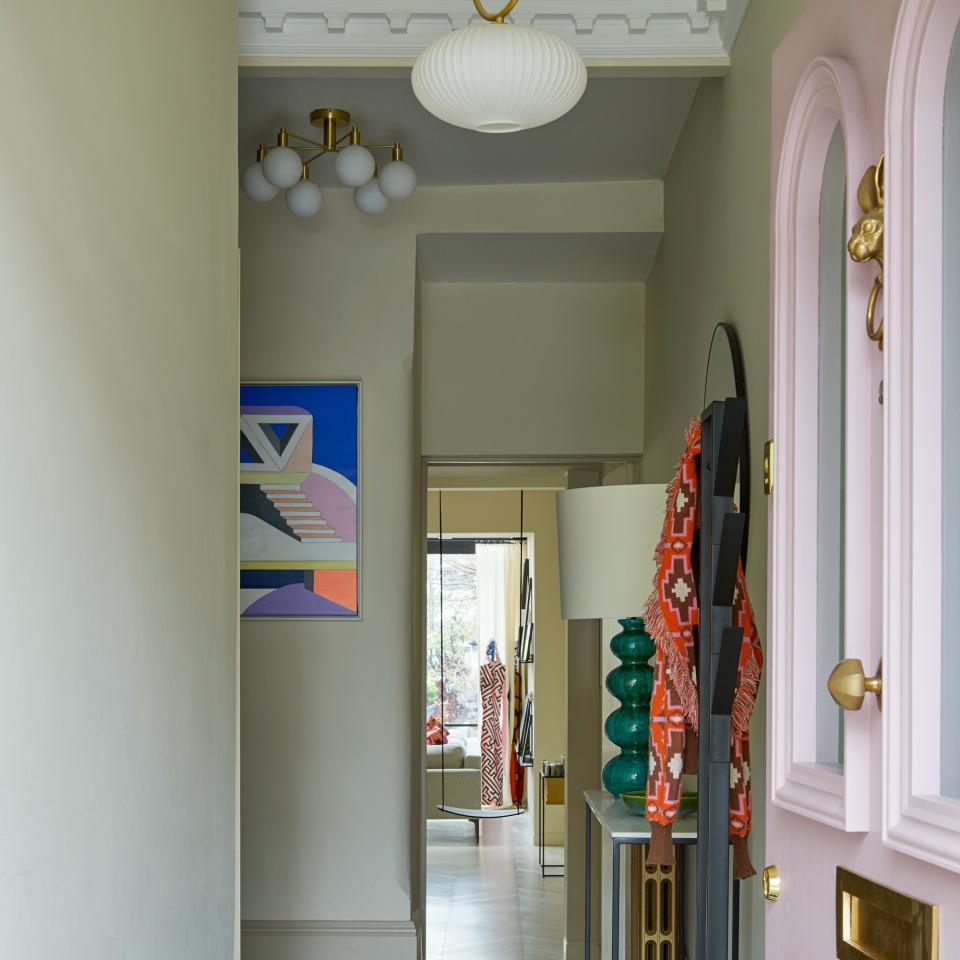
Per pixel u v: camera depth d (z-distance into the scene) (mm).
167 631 2057
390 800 4645
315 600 4691
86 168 1620
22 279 1372
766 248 2684
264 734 4664
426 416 5117
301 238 4758
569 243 4723
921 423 1427
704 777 2363
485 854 8773
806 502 1899
